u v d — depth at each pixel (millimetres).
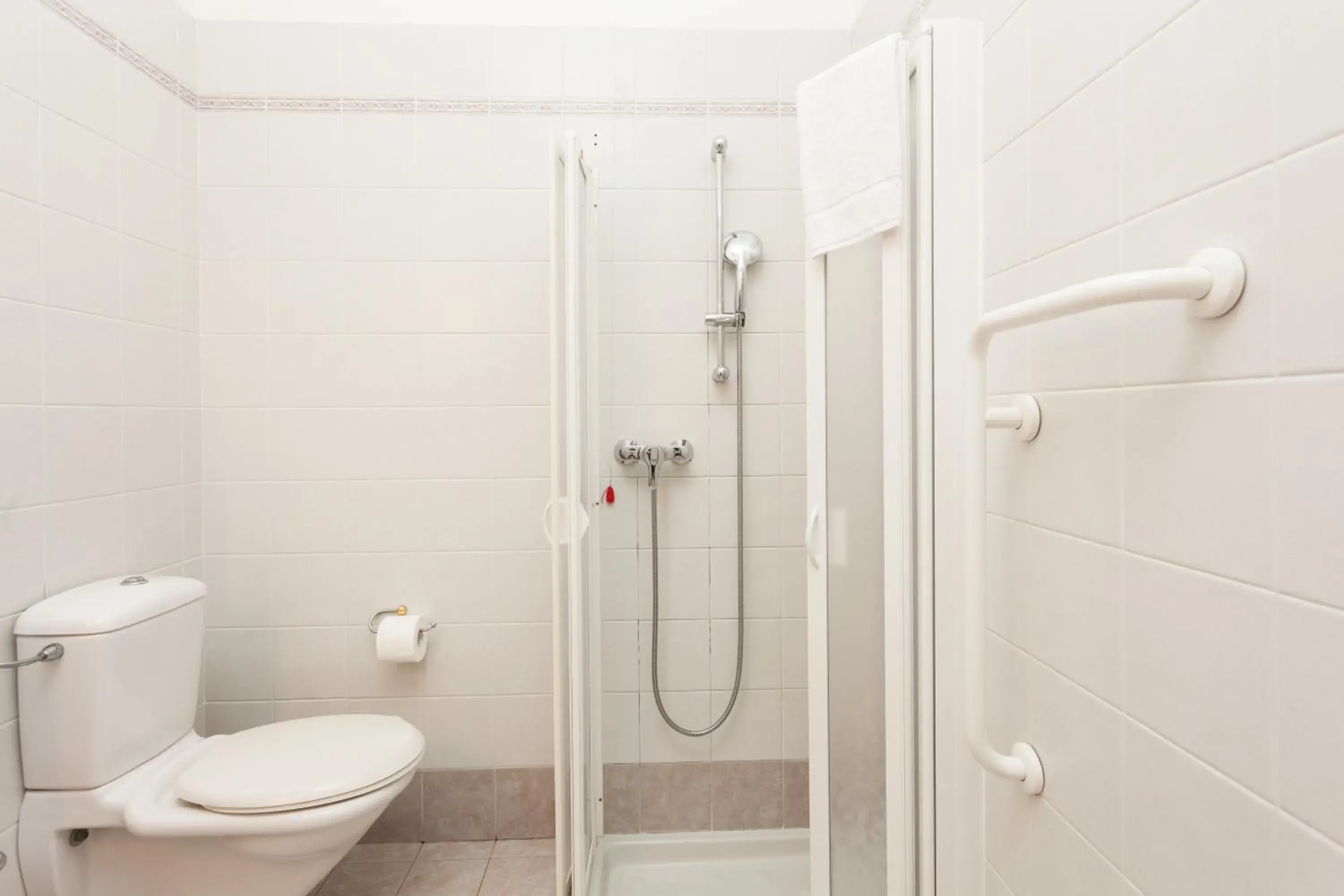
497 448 1790
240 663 1760
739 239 1767
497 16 1772
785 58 1788
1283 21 484
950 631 951
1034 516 826
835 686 1196
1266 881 507
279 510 1766
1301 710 477
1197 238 569
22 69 1242
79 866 1264
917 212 967
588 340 1704
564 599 1478
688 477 1800
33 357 1263
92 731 1226
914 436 979
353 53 1757
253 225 1754
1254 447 514
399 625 1682
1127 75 653
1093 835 717
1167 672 610
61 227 1326
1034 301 641
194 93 1729
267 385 1761
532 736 1801
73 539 1354
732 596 1803
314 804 1209
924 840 962
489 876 1641
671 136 1781
